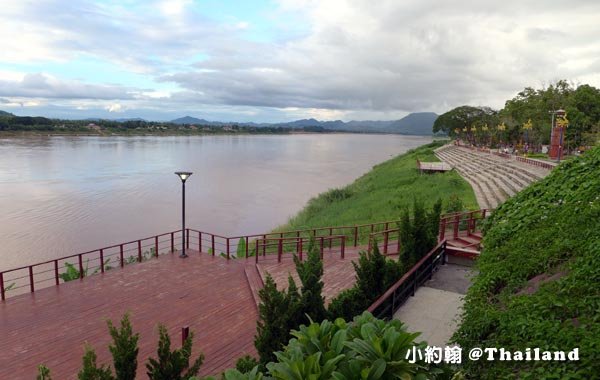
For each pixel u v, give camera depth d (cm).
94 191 4059
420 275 962
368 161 8775
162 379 542
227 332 959
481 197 2408
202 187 4528
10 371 790
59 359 834
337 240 1884
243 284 1245
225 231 2822
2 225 2728
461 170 4131
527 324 375
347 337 337
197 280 1274
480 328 437
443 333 745
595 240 453
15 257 2169
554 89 5825
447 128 9975
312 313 678
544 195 680
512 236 652
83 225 2805
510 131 5938
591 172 630
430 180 3459
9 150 8462
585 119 4428
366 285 811
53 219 2927
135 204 3522
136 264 1419
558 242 512
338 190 3759
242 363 524
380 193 3228
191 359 840
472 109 9038
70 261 2127
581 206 561
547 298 401
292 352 314
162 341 557
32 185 4309
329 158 9525
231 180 5184
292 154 10662
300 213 3183
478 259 688
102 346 886
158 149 10606
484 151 5484
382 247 1518
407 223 1014
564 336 331
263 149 12656
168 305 1098
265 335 600
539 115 5300
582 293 393
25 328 958
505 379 346
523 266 514
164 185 4556
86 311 1053
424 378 298
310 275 700
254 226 2948
